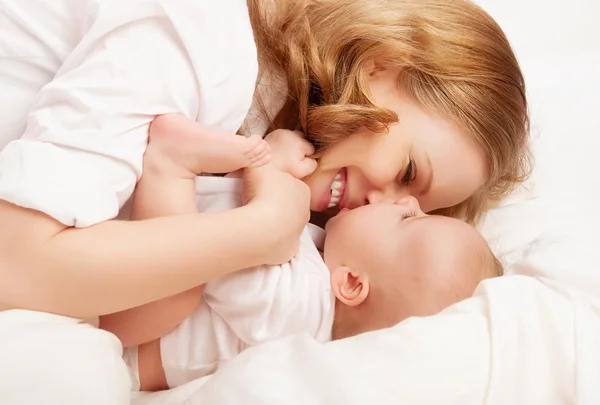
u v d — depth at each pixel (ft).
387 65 3.12
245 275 2.59
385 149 2.99
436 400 1.93
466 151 3.08
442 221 2.83
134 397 2.68
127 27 2.55
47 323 2.18
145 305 2.54
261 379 1.97
